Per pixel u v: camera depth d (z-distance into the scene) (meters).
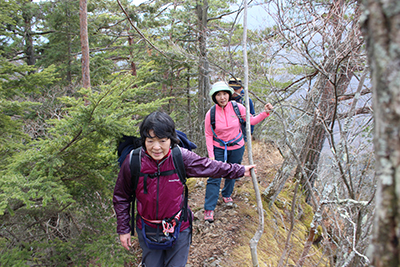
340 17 1.98
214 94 2.99
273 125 3.28
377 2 0.41
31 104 3.52
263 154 5.74
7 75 3.67
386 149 0.43
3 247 2.41
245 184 4.34
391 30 0.39
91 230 2.79
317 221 1.83
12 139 3.55
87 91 2.12
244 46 1.84
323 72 1.97
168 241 1.80
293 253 3.08
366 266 1.64
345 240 1.93
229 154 3.17
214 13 8.80
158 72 9.83
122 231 1.85
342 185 2.11
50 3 9.53
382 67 0.41
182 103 13.22
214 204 3.20
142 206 1.81
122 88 2.34
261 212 1.82
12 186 1.93
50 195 1.93
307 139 2.17
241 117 3.10
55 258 2.52
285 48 2.33
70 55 9.89
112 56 11.90
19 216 2.64
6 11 4.25
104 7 9.09
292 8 2.11
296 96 2.92
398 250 0.44
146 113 2.57
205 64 5.22
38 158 2.16
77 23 9.50
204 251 2.89
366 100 2.07
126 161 1.76
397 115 0.40
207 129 3.15
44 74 3.89
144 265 1.92
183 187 1.84
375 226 0.47
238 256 2.78
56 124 2.24
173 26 7.52
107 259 2.42
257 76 2.84
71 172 2.60
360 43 1.88
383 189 0.44
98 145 2.56
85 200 2.81
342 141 1.96
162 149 1.66
